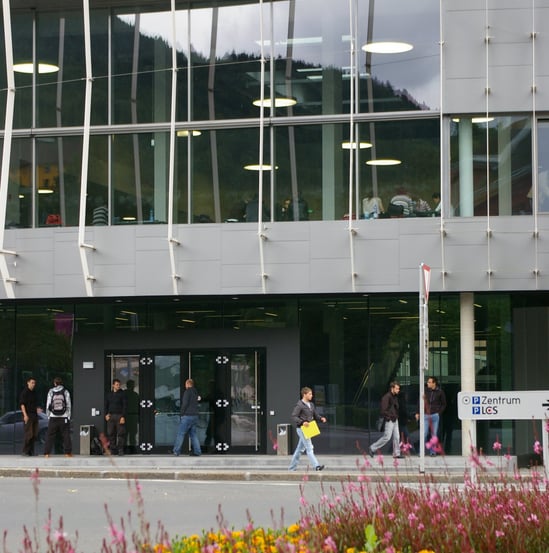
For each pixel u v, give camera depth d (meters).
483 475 13.98
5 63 41.69
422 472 28.72
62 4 41.28
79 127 41.06
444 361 40.59
